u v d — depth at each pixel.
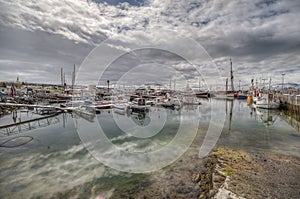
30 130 13.69
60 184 5.72
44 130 13.70
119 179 5.98
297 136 11.29
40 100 34.88
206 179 5.62
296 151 8.16
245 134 11.86
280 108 26.44
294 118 18.59
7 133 12.77
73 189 5.45
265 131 12.86
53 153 8.62
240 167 6.10
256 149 8.51
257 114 22.27
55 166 7.10
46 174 6.41
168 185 5.48
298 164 6.43
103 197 5.02
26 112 23.05
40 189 5.46
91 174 6.39
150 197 4.92
